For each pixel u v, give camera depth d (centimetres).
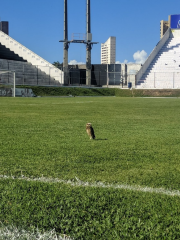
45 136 681
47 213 226
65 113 1378
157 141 630
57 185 304
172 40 7262
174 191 305
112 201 253
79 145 569
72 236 199
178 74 6250
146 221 213
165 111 1581
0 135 688
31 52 5919
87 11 6116
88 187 300
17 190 280
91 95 5281
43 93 4672
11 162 425
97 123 975
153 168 405
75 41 6081
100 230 202
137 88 5631
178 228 204
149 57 6562
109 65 6569
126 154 493
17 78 5159
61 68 6116
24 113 1353
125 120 1085
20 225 212
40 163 423
